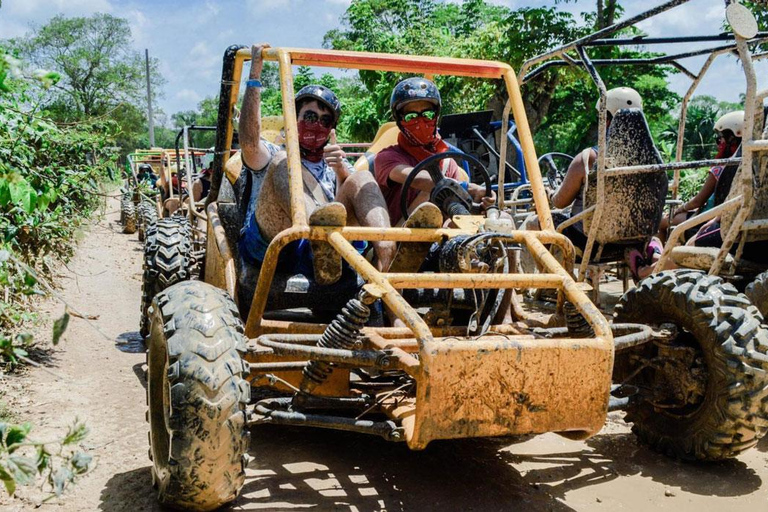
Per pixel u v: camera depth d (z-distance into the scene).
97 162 5.34
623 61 6.43
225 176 5.01
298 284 3.76
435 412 2.71
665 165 4.89
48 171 4.55
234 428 2.70
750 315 3.35
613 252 6.11
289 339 3.17
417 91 4.44
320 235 3.31
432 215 3.44
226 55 4.39
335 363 2.94
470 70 4.23
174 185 12.78
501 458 3.67
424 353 2.68
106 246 11.92
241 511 3.00
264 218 3.85
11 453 2.01
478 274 3.17
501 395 2.77
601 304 7.29
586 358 2.86
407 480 3.36
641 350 3.80
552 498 3.20
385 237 3.40
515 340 2.83
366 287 2.98
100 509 3.01
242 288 3.89
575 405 2.87
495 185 10.05
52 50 31.80
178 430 2.65
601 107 5.12
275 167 3.79
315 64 4.03
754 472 3.52
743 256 4.84
